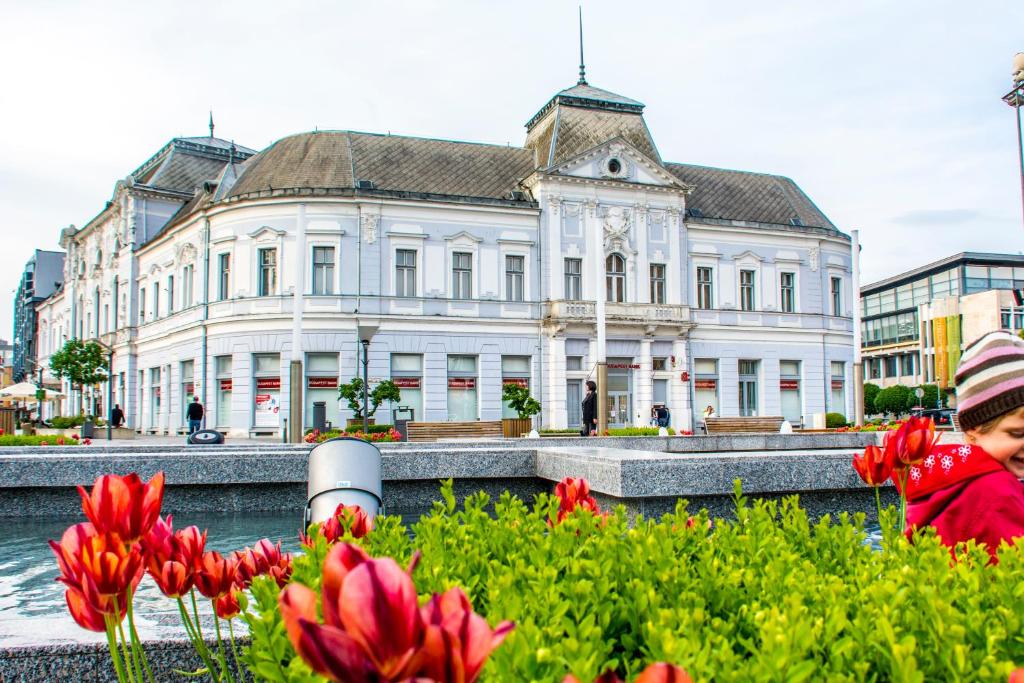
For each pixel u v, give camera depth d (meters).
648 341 36.38
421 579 2.21
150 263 42.56
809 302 40.69
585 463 6.88
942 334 68.38
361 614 1.00
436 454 8.70
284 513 8.63
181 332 36.78
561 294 35.50
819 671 1.60
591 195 36.22
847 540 2.74
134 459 8.55
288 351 32.47
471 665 1.07
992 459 2.74
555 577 2.13
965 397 2.75
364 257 33.09
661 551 2.39
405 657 1.00
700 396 38.03
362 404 31.91
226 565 2.27
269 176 34.38
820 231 41.06
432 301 33.78
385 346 33.03
